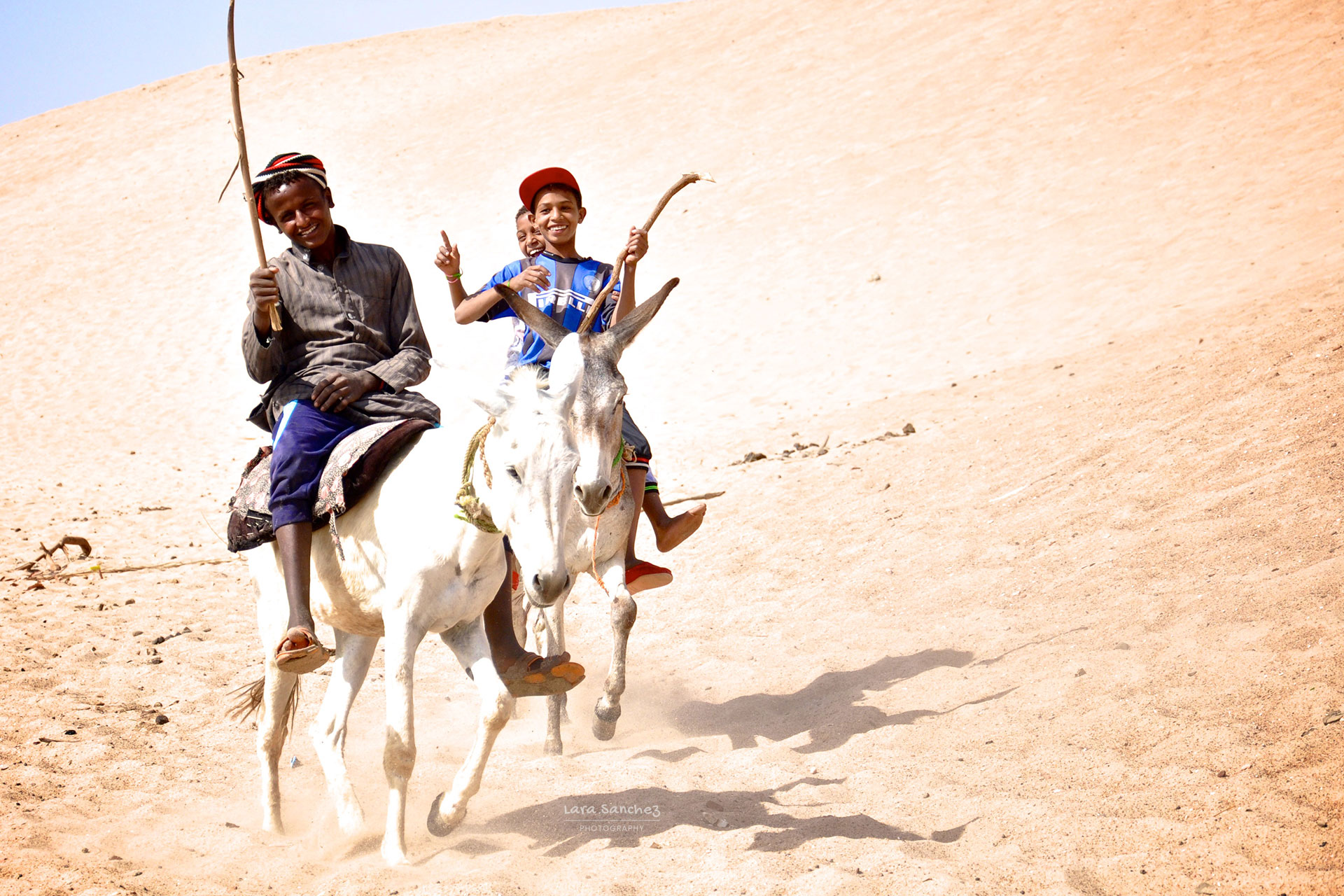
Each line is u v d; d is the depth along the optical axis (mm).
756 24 35250
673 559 8789
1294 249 15164
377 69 46094
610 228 24312
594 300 5734
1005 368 13891
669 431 14898
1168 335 12297
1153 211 18516
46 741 5559
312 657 3965
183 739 5691
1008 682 5262
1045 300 16500
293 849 4312
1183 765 4109
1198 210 17969
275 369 4488
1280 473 6906
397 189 30312
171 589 9234
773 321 18984
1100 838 3725
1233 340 10625
